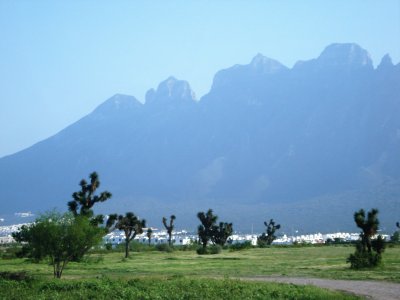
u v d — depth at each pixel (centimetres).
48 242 5928
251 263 8594
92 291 4109
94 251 13062
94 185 8900
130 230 10944
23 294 3978
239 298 3794
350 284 4975
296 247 15575
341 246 15925
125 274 6450
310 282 5166
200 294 3944
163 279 4903
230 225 15538
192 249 15325
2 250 13150
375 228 7400
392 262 8025
